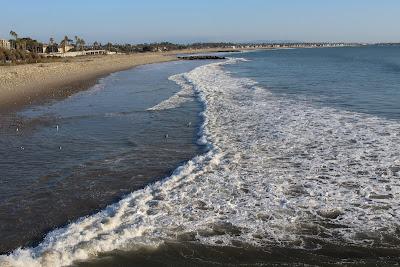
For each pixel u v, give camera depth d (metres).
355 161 10.73
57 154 12.22
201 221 7.51
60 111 19.98
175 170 10.46
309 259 6.29
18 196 8.93
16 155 12.14
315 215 7.69
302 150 11.90
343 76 35.75
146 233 7.08
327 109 18.20
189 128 15.60
